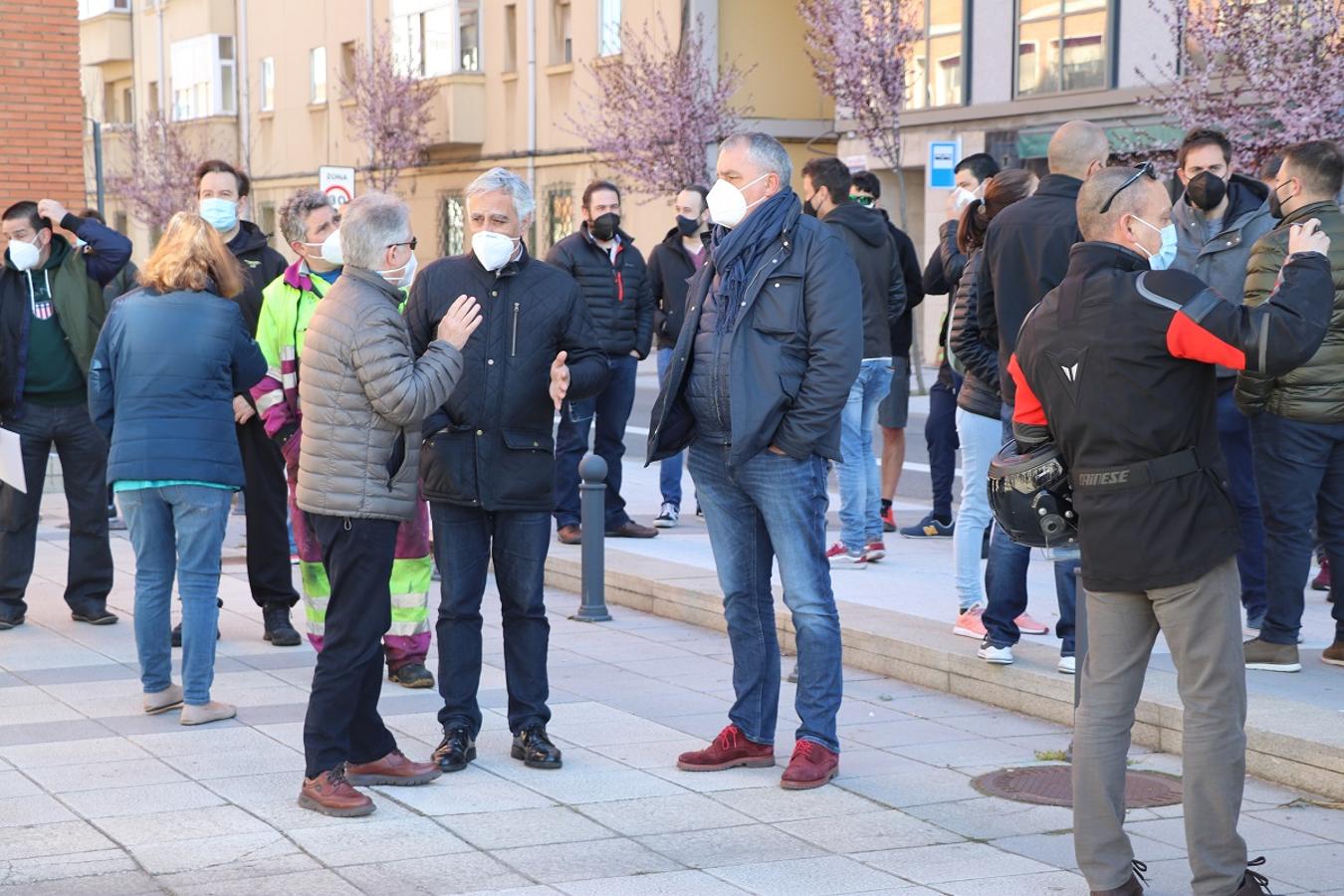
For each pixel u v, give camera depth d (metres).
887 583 9.23
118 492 6.82
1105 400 4.63
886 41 25.72
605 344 10.86
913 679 7.63
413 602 7.54
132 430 6.71
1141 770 6.20
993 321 7.00
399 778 5.97
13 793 5.86
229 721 6.89
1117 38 24.81
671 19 31.20
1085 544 4.74
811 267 5.86
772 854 5.27
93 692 7.39
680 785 6.03
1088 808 4.78
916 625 8.01
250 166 44.78
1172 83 21.77
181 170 43.81
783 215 5.93
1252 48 19.62
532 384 6.14
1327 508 7.04
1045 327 4.80
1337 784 5.77
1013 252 6.67
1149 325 4.57
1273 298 4.60
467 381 6.09
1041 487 4.92
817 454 5.98
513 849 5.30
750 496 6.08
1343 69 18.84
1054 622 8.06
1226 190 7.17
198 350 6.72
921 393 24.38
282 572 8.34
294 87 42.59
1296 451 6.84
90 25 51.66
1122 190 4.79
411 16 37.84
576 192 33.88
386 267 5.69
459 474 6.10
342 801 5.62
